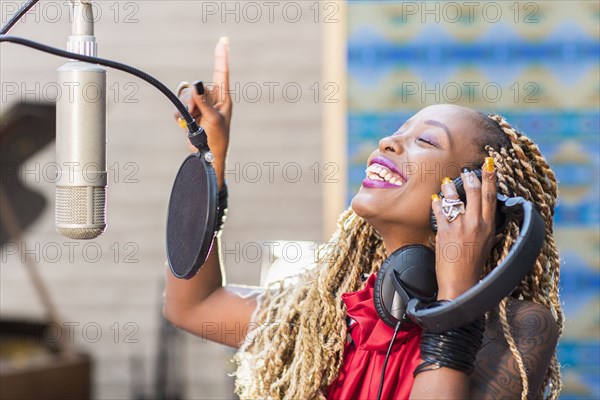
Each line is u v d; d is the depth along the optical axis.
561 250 4.52
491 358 1.92
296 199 6.46
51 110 5.23
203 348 6.41
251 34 6.47
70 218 1.77
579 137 4.41
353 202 2.09
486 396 1.88
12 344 6.12
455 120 2.07
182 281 2.45
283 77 6.47
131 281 6.56
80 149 1.76
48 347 6.08
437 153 2.03
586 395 4.54
